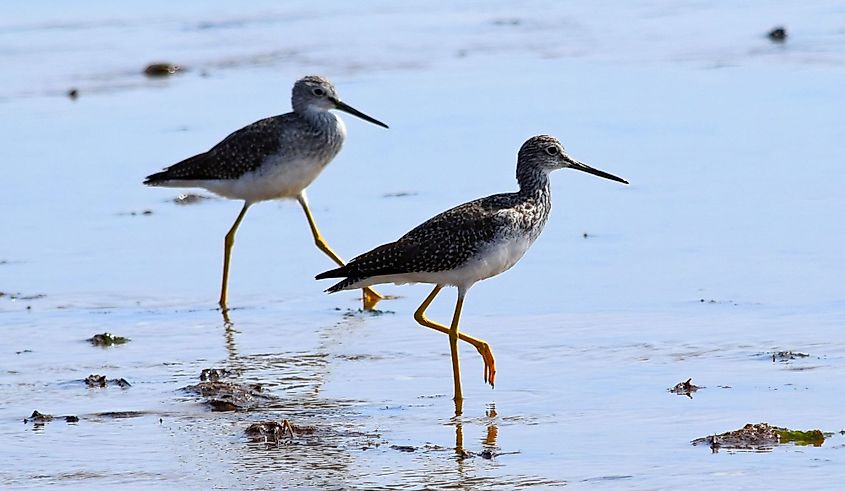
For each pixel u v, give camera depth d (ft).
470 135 70.08
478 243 40.52
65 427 37.55
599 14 103.30
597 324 44.91
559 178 62.80
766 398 37.40
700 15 100.83
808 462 32.73
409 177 63.87
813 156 63.00
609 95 77.36
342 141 54.85
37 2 106.73
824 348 41.22
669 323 44.42
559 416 37.27
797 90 75.72
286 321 48.29
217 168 53.98
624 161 64.18
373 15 104.37
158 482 33.30
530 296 48.34
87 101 81.15
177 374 42.55
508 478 32.91
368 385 41.09
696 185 59.98
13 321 48.32
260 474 33.73
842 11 98.37
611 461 33.68
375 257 40.96
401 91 80.48
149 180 54.90
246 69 87.97
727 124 69.62
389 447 35.47
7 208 62.34
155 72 87.10
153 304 50.39
